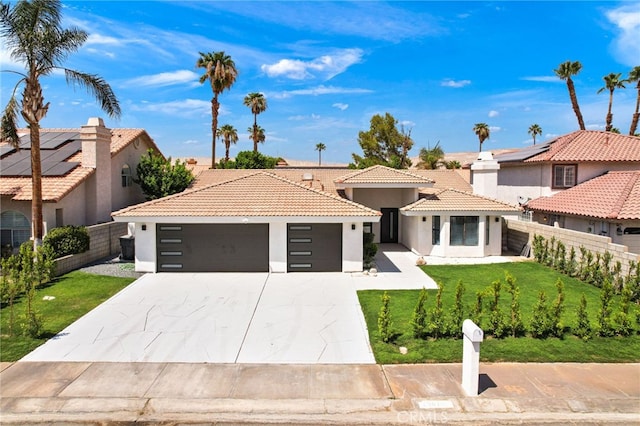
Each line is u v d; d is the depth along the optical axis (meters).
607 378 8.94
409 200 23.83
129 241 20.03
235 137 70.00
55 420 7.54
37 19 17.17
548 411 7.80
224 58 42.25
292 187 19.61
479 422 7.57
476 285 16.34
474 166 26.84
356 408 7.88
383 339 10.66
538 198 27.67
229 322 12.19
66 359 9.76
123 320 12.27
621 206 20.44
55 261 16.88
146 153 30.17
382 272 18.41
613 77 43.50
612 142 28.31
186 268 17.84
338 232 18.03
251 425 7.48
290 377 8.97
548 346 10.42
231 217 17.31
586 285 16.42
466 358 8.41
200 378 8.91
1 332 11.25
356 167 51.47
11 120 17.39
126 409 7.81
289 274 17.72
